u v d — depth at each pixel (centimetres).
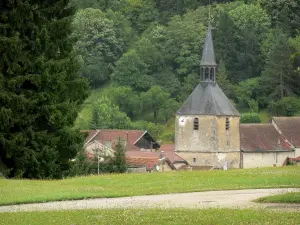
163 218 6575
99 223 6431
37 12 12550
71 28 12912
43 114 12244
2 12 12288
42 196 8556
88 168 15988
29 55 12406
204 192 9088
